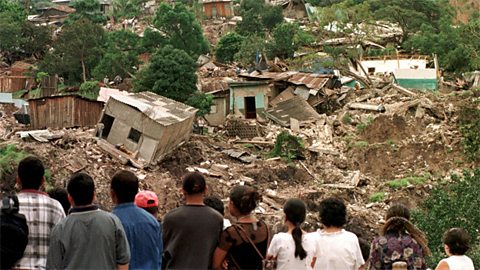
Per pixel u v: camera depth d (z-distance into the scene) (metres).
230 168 42.31
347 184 41.91
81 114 45.50
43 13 110.75
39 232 8.47
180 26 77.12
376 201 39.62
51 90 65.75
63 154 38.31
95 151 39.44
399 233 9.34
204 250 8.91
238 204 8.95
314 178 42.69
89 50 72.56
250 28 90.69
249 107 56.66
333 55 66.19
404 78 62.97
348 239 9.30
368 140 48.09
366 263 10.75
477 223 22.92
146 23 102.88
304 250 8.98
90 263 7.99
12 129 47.50
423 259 9.30
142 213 8.87
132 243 8.67
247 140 49.44
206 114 53.50
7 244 8.05
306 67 65.31
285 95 58.22
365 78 63.28
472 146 44.91
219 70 71.00
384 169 44.75
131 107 40.09
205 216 9.03
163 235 9.03
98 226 8.09
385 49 72.25
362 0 88.62
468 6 86.50
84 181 8.20
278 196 38.50
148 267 8.71
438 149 45.31
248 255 8.81
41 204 8.55
